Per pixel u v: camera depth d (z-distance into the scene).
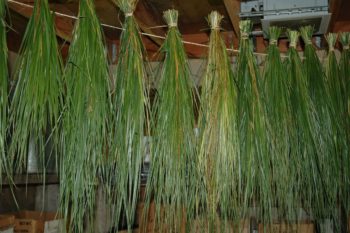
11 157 0.93
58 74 0.92
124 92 0.97
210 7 1.68
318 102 1.18
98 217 1.23
